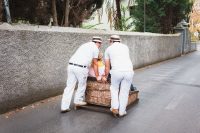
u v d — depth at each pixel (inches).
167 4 864.9
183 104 287.0
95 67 253.9
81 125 221.8
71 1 442.0
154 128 216.5
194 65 637.3
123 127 218.2
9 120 231.3
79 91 258.4
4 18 315.9
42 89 291.1
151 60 649.6
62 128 215.0
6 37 241.4
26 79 267.9
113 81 239.6
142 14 868.6
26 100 270.4
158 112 258.4
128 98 268.2
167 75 478.3
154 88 365.7
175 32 1015.0
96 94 259.0
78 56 249.8
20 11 360.5
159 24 894.4
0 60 237.3
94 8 497.4
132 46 532.1
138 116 245.9
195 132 208.2
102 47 418.0
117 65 237.3
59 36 311.9
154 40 666.2
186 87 374.6
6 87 246.1
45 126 218.8
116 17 676.7
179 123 228.1
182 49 1023.0
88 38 373.1
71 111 258.1
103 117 242.1
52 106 273.6
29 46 268.1
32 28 279.6
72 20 461.7
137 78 443.5
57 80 314.2
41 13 387.9
